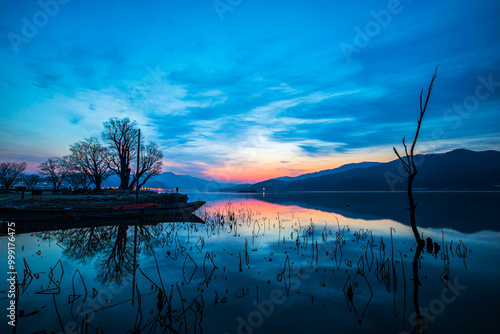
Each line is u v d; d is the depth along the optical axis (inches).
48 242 567.8
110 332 213.9
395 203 1836.9
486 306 257.6
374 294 288.7
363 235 632.4
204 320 233.9
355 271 366.3
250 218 1001.5
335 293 292.2
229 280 332.8
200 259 428.8
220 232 690.2
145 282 327.6
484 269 369.7
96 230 737.0
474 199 2175.2
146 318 239.1
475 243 537.6
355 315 243.4
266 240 581.6
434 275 347.9
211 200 2726.4
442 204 1632.6
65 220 811.4
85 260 425.4
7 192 1734.7
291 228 752.3
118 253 469.7
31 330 213.9
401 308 256.4
